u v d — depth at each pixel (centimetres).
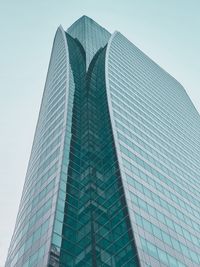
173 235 5684
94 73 9850
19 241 5625
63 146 6694
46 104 9419
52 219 5194
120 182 5825
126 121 8031
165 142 9050
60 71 10006
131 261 4594
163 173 7419
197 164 9669
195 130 12344
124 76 10606
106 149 6856
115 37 13350
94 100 8631
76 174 6381
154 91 12088
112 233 5191
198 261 5606
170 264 4959
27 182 7444
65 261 4784
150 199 6072
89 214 5556
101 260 4859
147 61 14775
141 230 5100
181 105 13525
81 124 7750
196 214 7056
